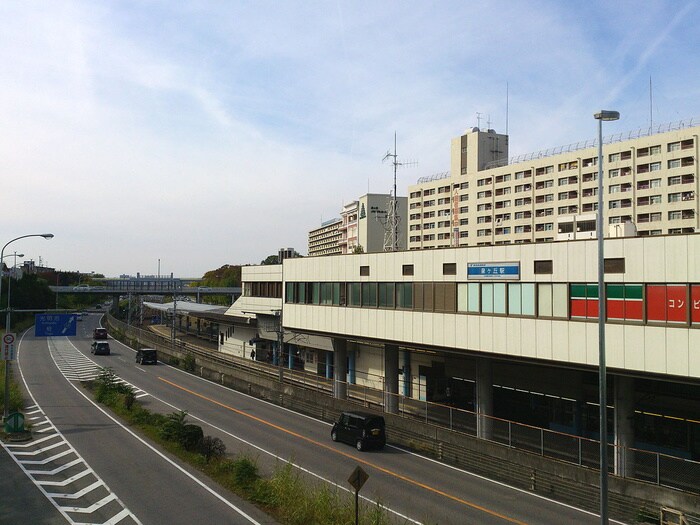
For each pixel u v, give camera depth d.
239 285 143.38
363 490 19.59
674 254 18.50
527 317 23.14
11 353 28.95
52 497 18.06
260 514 16.78
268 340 53.91
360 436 25.52
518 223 89.56
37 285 94.94
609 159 77.62
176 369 53.31
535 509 18.22
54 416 31.39
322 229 175.75
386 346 31.84
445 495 19.39
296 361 50.59
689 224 69.12
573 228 27.55
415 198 109.19
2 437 25.80
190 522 16.05
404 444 26.78
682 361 18.12
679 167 70.38
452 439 24.78
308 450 25.16
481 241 95.25
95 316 137.25
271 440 26.92
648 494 17.91
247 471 19.61
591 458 21.95
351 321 32.72
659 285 18.91
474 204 96.94
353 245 134.12
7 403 28.48
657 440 23.75
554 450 22.91
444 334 26.91
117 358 60.41
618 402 20.80
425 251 28.19
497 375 30.41
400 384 37.16
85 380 45.19
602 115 14.46
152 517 16.39
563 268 21.91
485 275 25.02
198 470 21.20
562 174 83.75
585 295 21.20
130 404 32.97
